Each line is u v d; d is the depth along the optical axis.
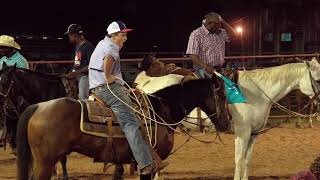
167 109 6.62
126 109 6.09
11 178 8.92
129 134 6.07
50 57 22.27
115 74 6.21
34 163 5.94
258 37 25.36
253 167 9.73
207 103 6.82
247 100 7.88
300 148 11.58
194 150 11.44
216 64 8.38
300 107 14.46
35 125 5.84
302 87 8.10
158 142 6.44
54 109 5.91
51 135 5.82
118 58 6.18
